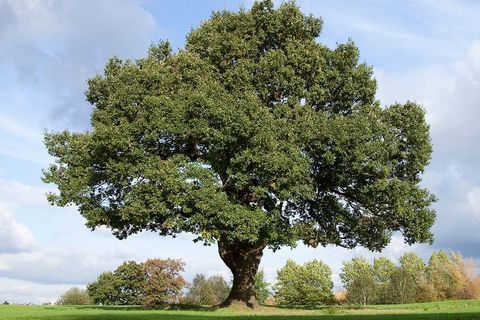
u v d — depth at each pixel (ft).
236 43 104.88
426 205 109.09
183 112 91.76
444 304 106.01
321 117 98.78
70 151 103.24
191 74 100.78
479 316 61.46
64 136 106.42
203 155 100.63
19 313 77.30
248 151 90.07
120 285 184.34
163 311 91.30
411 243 111.14
